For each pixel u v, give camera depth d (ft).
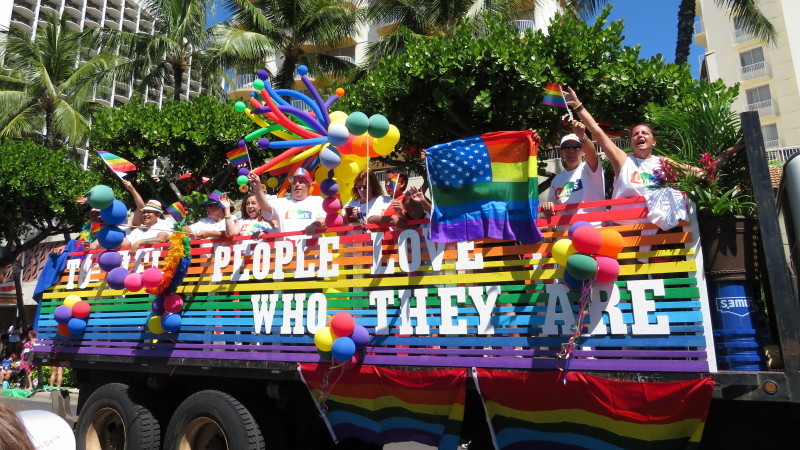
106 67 68.18
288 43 61.46
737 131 12.36
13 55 79.71
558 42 29.09
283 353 14.52
